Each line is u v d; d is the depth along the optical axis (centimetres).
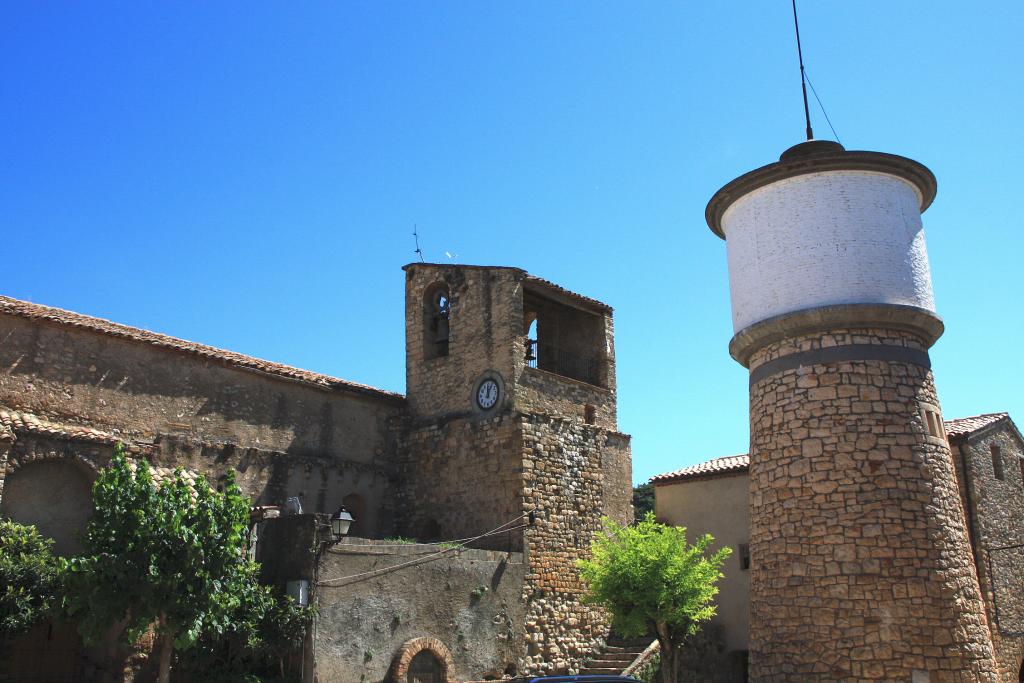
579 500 2556
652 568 1995
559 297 2741
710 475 2822
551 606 2358
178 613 1427
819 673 1486
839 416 1575
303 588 1753
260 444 2305
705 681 2534
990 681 1498
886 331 1620
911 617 1460
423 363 2728
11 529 1639
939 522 1536
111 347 2069
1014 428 2858
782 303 1659
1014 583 2588
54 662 1767
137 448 1983
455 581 2092
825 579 1516
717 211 1848
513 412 2452
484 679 2097
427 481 2586
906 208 1698
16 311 1908
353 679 1794
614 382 2841
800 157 1680
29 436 1812
